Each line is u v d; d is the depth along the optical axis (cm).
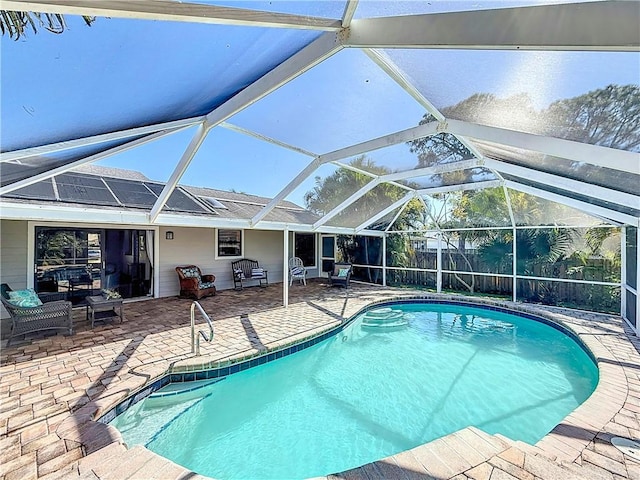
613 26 162
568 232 992
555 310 948
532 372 639
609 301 917
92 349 600
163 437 430
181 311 917
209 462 388
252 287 1380
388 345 789
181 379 531
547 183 636
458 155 710
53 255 895
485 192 1050
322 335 749
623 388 453
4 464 288
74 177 852
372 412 501
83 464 278
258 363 605
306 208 1055
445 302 1162
